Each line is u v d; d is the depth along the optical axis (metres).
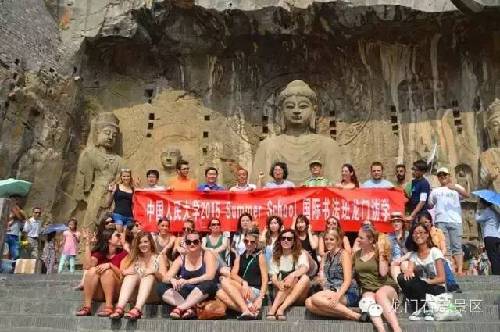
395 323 7.25
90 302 8.50
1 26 14.51
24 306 9.08
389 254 8.73
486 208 11.34
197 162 17.70
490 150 15.98
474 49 17.36
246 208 11.87
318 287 8.70
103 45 17.41
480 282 9.80
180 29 17.23
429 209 11.20
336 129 18.16
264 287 8.34
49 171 15.84
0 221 11.40
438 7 15.81
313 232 11.62
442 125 17.45
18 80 14.81
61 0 17.23
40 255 14.76
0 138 14.23
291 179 15.87
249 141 18.25
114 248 9.06
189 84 18.41
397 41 17.50
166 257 9.48
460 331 7.33
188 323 7.67
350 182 12.12
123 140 17.84
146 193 12.07
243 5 16.23
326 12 16.19
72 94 16.73
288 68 18.58
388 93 17.94
